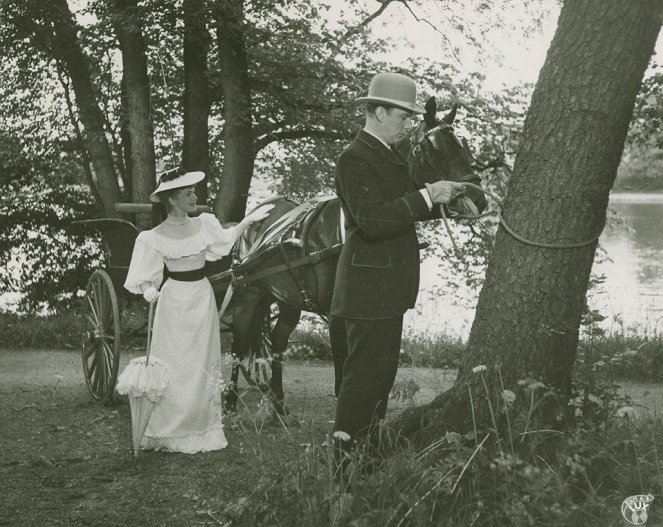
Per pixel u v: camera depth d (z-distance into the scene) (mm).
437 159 4305
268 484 3752
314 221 5758
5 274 14898
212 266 6715
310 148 15922
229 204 13125
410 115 3971
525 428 3672
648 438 3822
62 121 15141
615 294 15016
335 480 3797
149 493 4586
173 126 14906
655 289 15695
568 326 4004
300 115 14805
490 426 3951
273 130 15094
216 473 4922
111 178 13852
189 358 5484
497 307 4059
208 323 5605
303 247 5754
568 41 3881
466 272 13344
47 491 4652
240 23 12281
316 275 5664
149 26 12945
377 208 3764
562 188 3896
